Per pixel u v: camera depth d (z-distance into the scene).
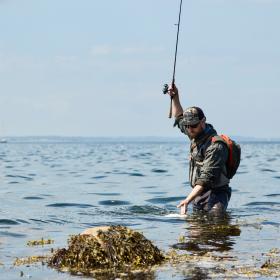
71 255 6.98
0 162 41.06
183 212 11.12
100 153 68.19
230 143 11.35
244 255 7.37
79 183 21.52
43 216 11.59
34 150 90.06
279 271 6.46
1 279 6.26
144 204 14.22
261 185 19.88
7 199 15.45
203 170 11.22
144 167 33.06
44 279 6.25
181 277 6.21
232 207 13.20
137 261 6.90
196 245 8.12
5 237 8.92
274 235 9.02
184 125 11.35
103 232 7.20
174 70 12.18
